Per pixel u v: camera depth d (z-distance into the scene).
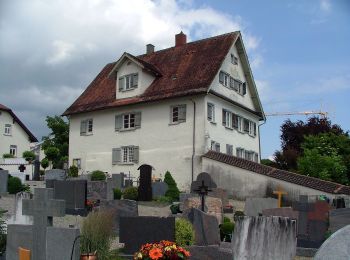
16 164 50.94
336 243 8.51
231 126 42.16
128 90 43.09
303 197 18.80
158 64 44.72
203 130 37.78
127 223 14.82
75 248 12.79
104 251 13.87
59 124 64.62
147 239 14.63
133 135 41.97
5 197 26.69
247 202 23.84
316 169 40.41
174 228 14.67
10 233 14.44
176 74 41.75
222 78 41.22
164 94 40.09
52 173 38.91
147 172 29.89
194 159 37.75
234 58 43.75
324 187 31.67
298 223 18.11
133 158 41.62
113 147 43.22
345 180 40.53
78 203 21.94
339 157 42.06
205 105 38.16
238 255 11.56
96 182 27.78
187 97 39.09
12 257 14.34
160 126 40.28
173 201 30.12
